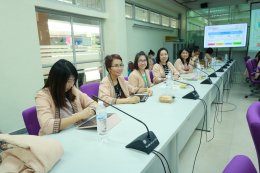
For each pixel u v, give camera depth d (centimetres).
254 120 94
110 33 505
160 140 111
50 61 382
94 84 238
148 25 693
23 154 84
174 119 143
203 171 194
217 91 389
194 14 959
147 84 295
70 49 425
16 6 282
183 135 209
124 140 112
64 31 407
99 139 115
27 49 300
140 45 658
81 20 445
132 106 178
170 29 866
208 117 279
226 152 228
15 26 282
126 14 591
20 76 294
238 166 63
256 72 450
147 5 682
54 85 141
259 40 752
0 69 270
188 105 178
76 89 170
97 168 86
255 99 454
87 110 144
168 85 273
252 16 754
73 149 104
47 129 126
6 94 279
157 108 170
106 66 217
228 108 389
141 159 93
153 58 487
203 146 242
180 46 827
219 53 832
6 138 86
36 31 312
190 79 324
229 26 761
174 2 830
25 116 142
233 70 739
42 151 84
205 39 821
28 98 307
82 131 127
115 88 220
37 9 344
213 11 909
